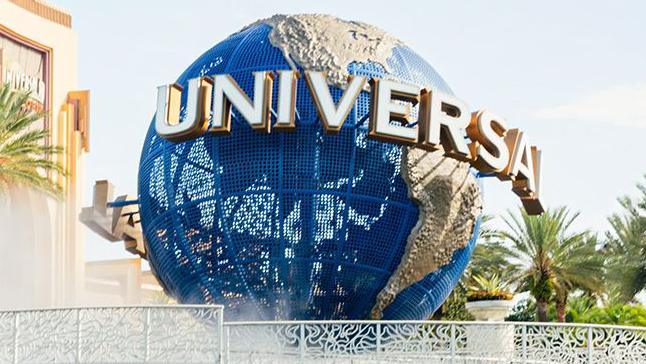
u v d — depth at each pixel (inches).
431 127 1052.5
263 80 1048.2
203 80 1066.1
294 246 1050.7
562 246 1988.2
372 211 1061.8
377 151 1065.5
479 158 1097.4
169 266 1117.1
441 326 987.3
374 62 1104.8
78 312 951.6
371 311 1083.3
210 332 936.3
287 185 1054.4
